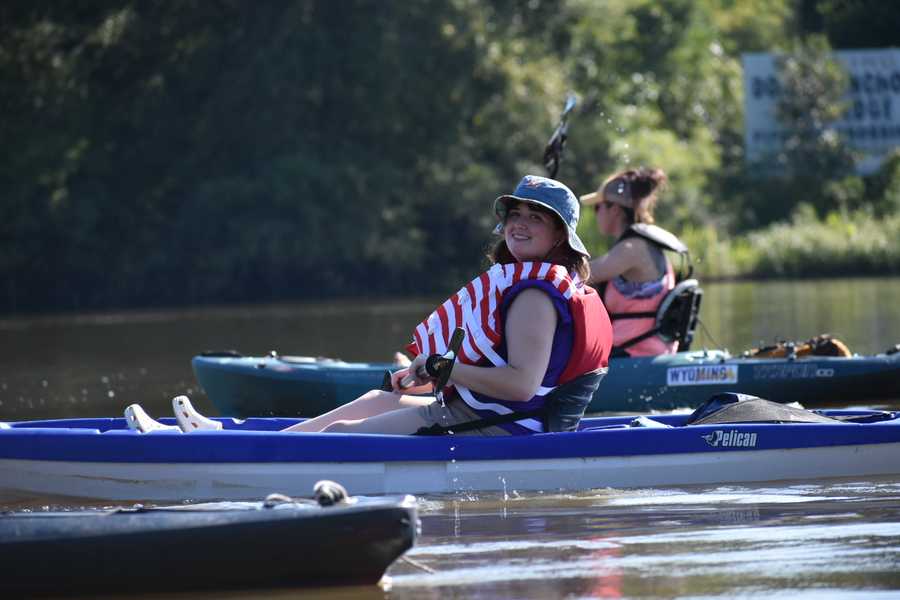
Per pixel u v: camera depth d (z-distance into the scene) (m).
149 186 100.56
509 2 109.75
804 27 150.75
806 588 11.86
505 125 107.31
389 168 101.38
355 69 101.50
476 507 15.84
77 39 98.00
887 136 124.00
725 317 50.22
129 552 12.26
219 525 12.30
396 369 25.75
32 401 30.83
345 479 16.27
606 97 119.75
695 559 12.98
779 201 119.19
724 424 17.14
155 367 39.03
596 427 19.05
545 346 15.80
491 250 16.81
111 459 16.28
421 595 11.96
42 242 96.00
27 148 93.88
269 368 26.39
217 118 100.19
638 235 26.08
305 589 12.34
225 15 100.81
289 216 97.81
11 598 12.27
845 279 87.62
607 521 14.88
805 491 16.50
